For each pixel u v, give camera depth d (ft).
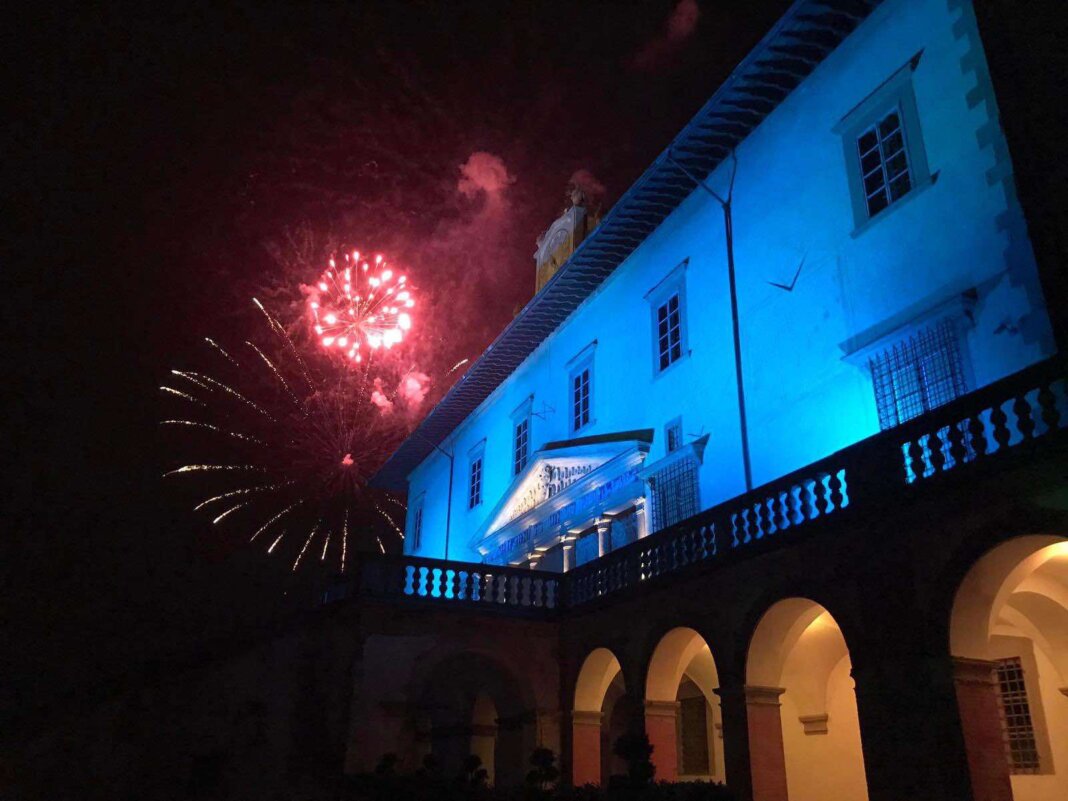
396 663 56.34
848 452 37.50
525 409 88.63
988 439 36.76
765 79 55.21
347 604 58.18
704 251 61.93
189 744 61.62
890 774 32.27
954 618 31.35
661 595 49.19
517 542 82.07
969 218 40.75
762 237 55.67
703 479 57.11
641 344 68.44
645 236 70.79
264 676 61.00
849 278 47.52
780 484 41.22
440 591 59.26
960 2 43.47
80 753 64.80
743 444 53.31
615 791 38.52
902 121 45.91
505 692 61.16
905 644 32.86
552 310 82.38
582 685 57.57
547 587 63.31
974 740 30.09
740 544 43.32
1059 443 28.45
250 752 59.06
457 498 106.22
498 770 59.67
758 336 54.19
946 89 43.39
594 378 75.15
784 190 54.49
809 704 48.73
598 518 68.08
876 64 48.52
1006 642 42.01
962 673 30.94
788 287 52.21
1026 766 40.22
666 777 47.44
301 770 56.34
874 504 35.37
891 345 43.45
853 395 45.70
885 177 46.88
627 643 51.96
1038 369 29.68
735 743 40.70
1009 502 30.14
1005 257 38.52
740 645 41.75
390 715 55.11
